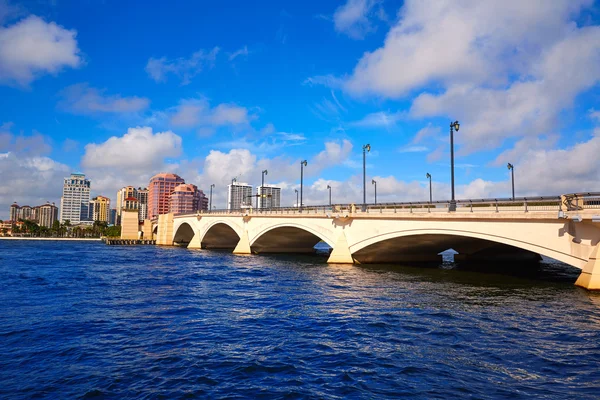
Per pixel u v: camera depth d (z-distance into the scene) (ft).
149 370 53.26
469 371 52.39
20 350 61.77
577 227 94.68
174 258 253.85
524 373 51.60
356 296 106.42
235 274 160.86
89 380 49.96
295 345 64.08
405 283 127.95
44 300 104.53
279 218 226.17
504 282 128.88
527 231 104.68
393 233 151.64
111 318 83.35
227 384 48.65
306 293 112.27
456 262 197.77
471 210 121.39
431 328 73.26
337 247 181.98
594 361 55.57
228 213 302.25
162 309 92.38
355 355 58.95
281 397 44.93
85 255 293.02
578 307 85.35
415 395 45.19
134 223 604.90
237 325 77.15
